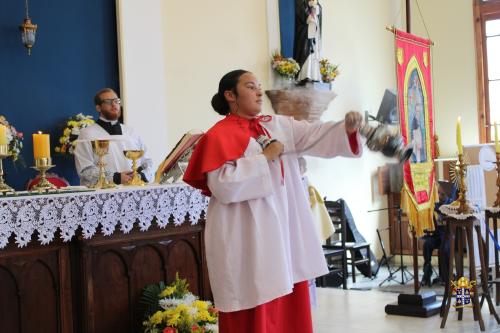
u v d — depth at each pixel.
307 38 8.54
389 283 9.29
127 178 4.48
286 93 8.24
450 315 5.43
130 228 4.03
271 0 8.45
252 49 8.11
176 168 4.23
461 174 5.13
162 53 6.71
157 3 6.69
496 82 11.08
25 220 3.55
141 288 4.14
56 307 3.77
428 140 6.53
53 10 5.93
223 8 7.71
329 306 5.94
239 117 2.77
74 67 6.05
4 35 5.59
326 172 9.48
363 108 10.55
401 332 4.92
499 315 5.37
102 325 3.93
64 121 5.93
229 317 2.68
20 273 3.61
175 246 4.34
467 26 11.25
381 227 10.90
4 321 3.56
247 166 2.57
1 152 3.93
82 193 3.78
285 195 2.70
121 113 6.32
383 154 2.63
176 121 7.00
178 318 3.96
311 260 2.76
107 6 6.35
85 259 3.84
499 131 11.01
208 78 7.43
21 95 5.67
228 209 2.64
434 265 10.84
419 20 11.66
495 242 5.82
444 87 11.45
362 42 10.62
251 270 2.59
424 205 6.09
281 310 2.77
